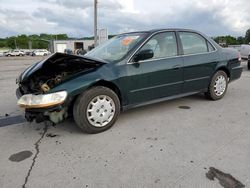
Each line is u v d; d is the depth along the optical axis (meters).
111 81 3.44
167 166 2.54
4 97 5.79
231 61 5.11
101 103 3.43
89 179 2.36
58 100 3.07
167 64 4.02
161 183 2.27
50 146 3.09
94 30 21.31
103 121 3.49
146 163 2.62
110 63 3.54
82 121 3.31
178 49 4.25
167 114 4.22
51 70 3.91
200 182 2.27
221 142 3.08
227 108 4.53
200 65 4.51
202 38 4.71
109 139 3.25
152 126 3.68
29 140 3.29
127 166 2.57
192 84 4.49
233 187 2.19
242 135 3.29
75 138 3.31
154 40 3.96
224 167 2.50
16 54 55.81
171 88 4.17
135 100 3.79
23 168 2.58
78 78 3.26
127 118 4.05
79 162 2.67
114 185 2.26
